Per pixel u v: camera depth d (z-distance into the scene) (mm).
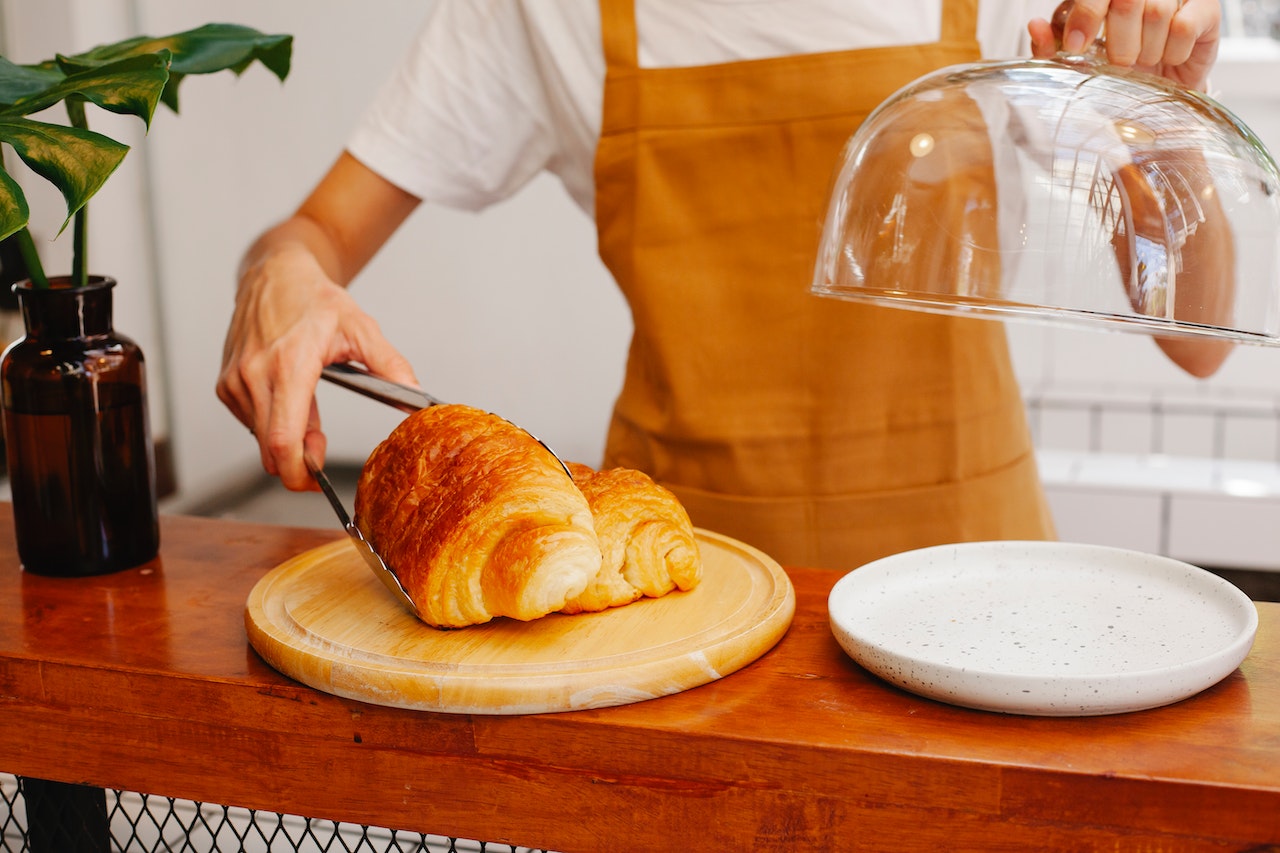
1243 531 2301
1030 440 1196
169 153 2512
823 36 1037
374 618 655
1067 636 607
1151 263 574
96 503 774
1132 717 553
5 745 656
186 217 2594
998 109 632
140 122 2412
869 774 527
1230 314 578
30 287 765
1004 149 616
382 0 2535
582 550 607
